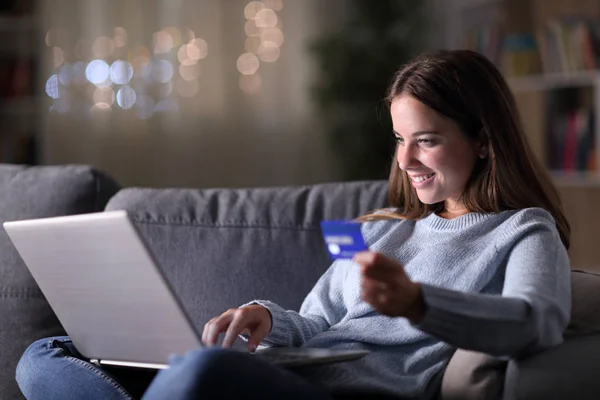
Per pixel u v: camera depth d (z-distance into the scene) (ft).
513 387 4.76
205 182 20.57
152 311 4.96
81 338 5.61
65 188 7.47
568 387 4.69
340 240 4.71
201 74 20.36
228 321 5.45
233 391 4.22
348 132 19.98
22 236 5.36
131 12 19.88
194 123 20.43
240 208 7.11
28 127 19.52
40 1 19.42
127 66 19.93
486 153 5.75
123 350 5.32
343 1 20.66
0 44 19.49
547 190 5.94
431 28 20.03
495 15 17.42
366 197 6.97
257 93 20.63
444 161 5.57
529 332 4.65
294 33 20.65
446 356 5.48
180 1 20.11
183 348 4.95
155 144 20.26
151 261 4.75
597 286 5.65
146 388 5.90
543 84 15.60
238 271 6.84
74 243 5.06
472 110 5.60
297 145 20.77
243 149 20.70
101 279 5.07
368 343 5.65
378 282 4.38
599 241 15.62
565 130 15.40
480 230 5.74
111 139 20.03
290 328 5.73
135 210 7.21
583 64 14.58
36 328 7.16
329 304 6.18
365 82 19.84
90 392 5.49
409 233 6.14
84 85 19.79
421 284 4.49
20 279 7.25
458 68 5.63
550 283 4.91
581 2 15.62
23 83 19.20
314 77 20.68
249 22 20.47
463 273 5.58
